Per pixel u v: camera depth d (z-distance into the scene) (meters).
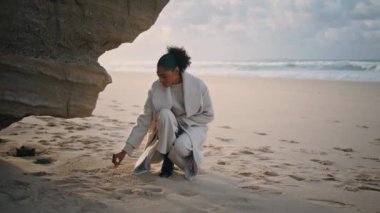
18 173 3.64
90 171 3.91
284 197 3.47
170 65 3.60
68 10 3.65
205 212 3.03
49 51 3.66
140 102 10.45
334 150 5.74
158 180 3.76
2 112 3.49
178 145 3.75
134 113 8.38
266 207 3.20
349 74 24.17
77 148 4.86
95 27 3.79
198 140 3.87
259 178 4.04
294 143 6.14
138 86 15.70
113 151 4.80
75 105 3.83
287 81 20.12
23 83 3.50
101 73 3.92
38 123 6.35
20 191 3.20
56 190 3.29
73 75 3.72
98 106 9.31
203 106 3.94
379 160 5.20
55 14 3.61
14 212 2.81
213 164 4.54
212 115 3.99
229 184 3.77
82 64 3.80
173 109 3.92
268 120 8.25
